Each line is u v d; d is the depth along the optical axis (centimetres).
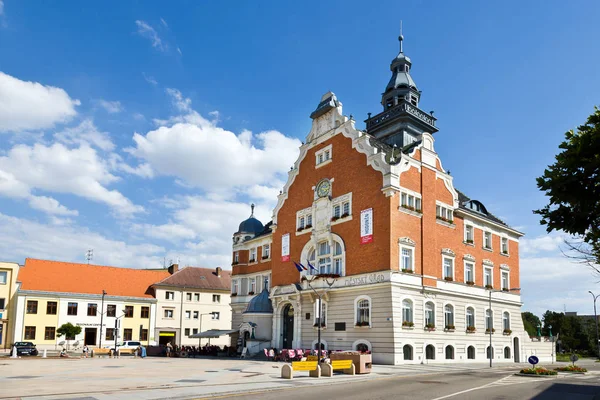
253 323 5525
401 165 4581
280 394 2105
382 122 5741
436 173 4997
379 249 4400
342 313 4625
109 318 7638
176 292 8344
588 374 3766
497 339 5403
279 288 5447
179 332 8238
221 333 5834
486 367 4334
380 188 4506
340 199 4956
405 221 4503
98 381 2511
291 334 5312
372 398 1983
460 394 2145
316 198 5272
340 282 4719
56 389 2119
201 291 8581
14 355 5294
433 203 4869
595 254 1347
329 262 4981
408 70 6100
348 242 4750
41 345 6981
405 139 5472
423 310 4475
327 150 5272
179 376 2855
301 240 5391
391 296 4191
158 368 3547
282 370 2820
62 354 5412
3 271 6988
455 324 4834
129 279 8281
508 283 5819
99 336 7350
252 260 6838
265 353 4725
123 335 7700
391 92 5881
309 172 5484
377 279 4344
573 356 4109
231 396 2020
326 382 2644
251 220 7219
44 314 7100
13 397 1834
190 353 5734
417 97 5909
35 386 2238
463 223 5284
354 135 4919
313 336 4909
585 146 1100
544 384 2728
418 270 4522
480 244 5503
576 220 1130
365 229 4588
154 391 2105
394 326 4131
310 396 2034
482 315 5247
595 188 1098
